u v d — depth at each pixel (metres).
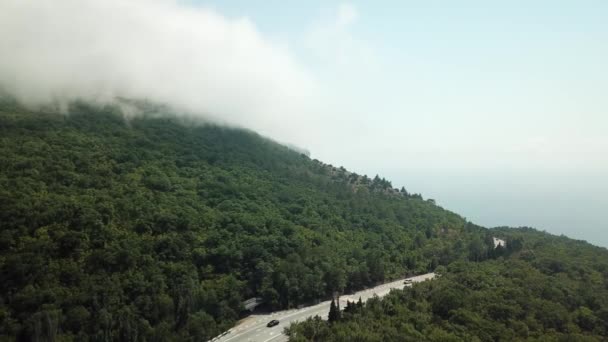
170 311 178.88
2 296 157.12
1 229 169.25
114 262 179.62
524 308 198.88
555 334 181.00
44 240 171.12
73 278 168.62
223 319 193.12
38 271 163.12
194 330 177.75
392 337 168.38
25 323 151.00
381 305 197.12
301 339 167.50
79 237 178.75
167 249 199.25
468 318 184.75
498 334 176.00
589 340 174.25
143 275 184.12
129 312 168.75
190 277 193.88
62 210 184.38
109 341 158.75
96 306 165.25
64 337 154.25
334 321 181.12
